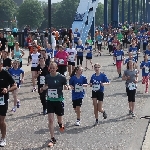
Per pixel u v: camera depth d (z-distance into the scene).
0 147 11.15
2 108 11.14
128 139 11.95
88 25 50.44
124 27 67.00
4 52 19.20
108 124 13.91
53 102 11.63
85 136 12.34
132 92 15.14
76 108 13.78
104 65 33.88
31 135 12.43
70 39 42.50
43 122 14.19
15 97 15.97
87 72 29.17
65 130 13.11
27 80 25.17
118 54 26.36
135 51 28.98
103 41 59.94
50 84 11.58
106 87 22.39
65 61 23.75
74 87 13.73
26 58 36.94
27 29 47.00
